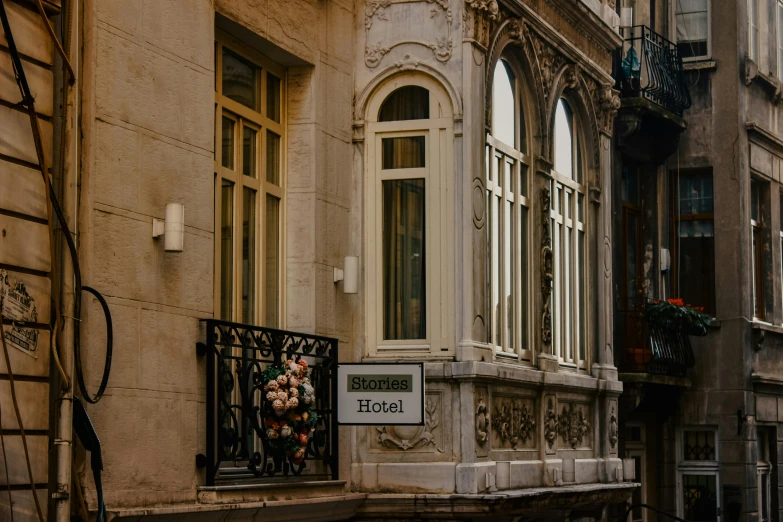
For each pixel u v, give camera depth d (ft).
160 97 38.32
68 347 33.45
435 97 50.39
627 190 79.36
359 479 49.26
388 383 45.60
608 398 63.98
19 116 32.78
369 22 51.16
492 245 53.16
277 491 43.27
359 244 50.29
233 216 44.65
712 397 80.28
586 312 63.26
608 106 65.46
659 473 79.05
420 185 50.34
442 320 49.67
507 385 52.85
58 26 34.68
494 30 52.60
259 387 43.19
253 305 45.88
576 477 59.88
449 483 48.62
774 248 87.71
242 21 43.57
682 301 76.07
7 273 32.19
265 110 46.96
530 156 57.52
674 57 79.66
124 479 36.04
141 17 37.65
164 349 38.01
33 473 32.65
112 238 35.99
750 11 87.56
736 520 78.95
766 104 87.45
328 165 48.83
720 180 81.41
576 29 61.93
